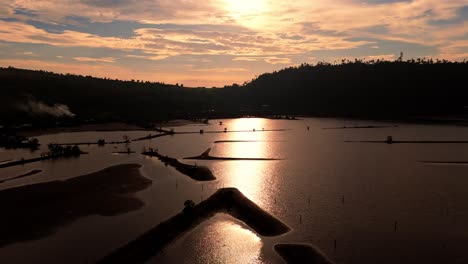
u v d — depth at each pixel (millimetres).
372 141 162750
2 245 55438
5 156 130125
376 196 77062
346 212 67312
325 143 160375
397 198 75500
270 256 51906
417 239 55250
